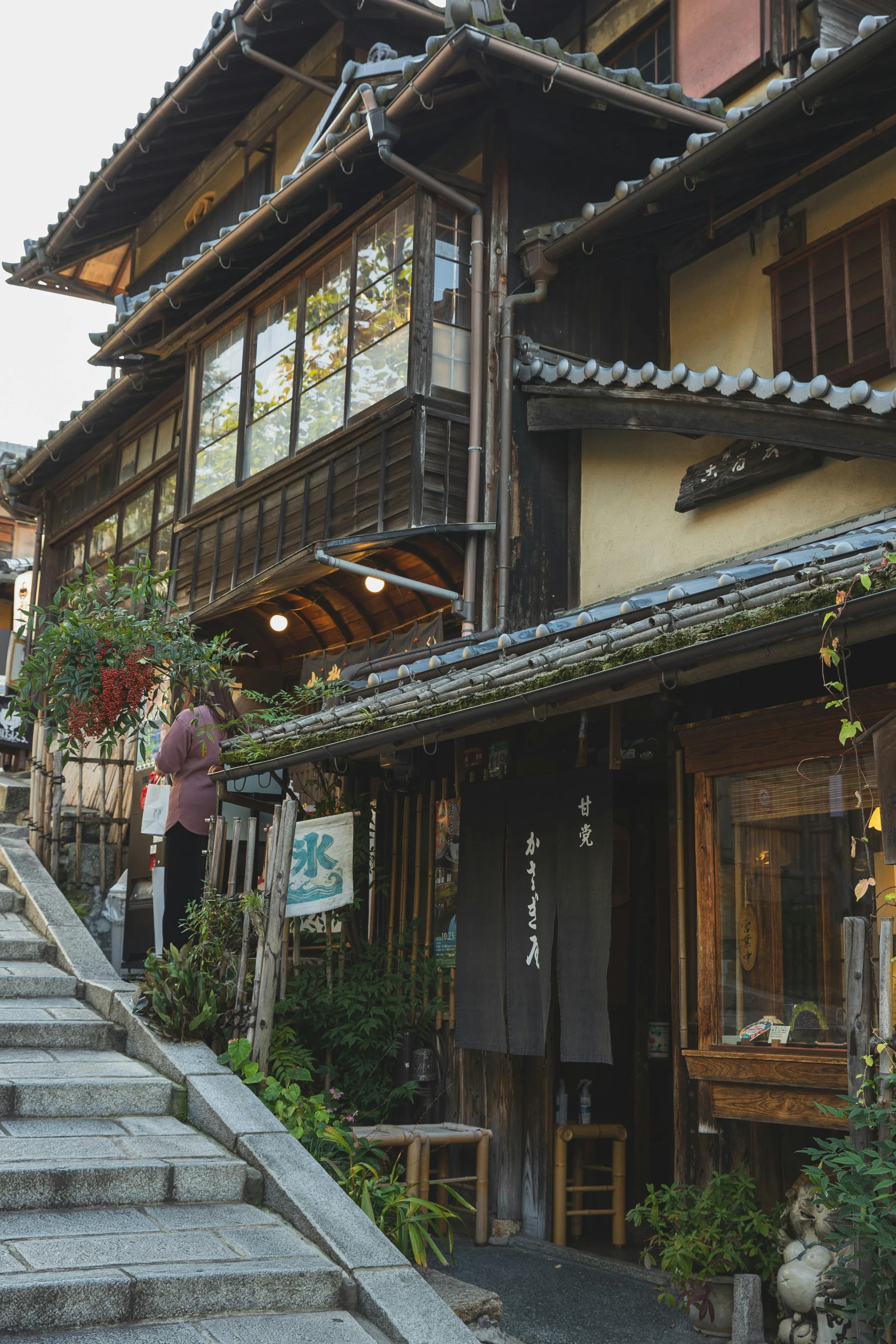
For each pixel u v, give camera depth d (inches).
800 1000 229.8
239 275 512.1
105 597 363.9
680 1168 262.2
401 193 424.5
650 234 426.0
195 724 347.3
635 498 411.2
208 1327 174.6
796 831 235.6
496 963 305.7
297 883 306.5
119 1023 283.7
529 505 418.6
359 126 404.2
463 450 415.8
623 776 344.2
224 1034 275.6
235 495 494.3
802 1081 221.3
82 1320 169.2
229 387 516.4
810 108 330.3
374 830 378.9
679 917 265.4
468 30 366.0
